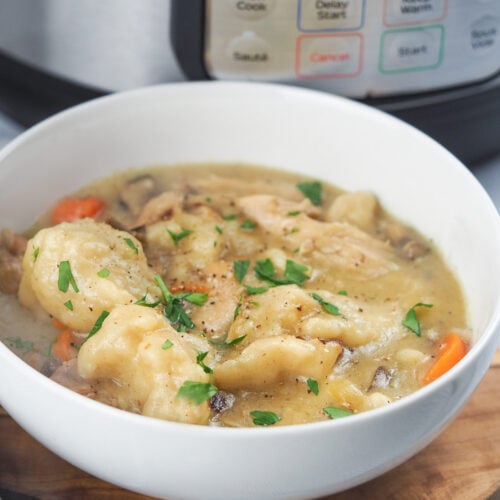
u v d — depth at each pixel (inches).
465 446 21.3
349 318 21.3
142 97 23.9
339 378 20.6
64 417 19.2
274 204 23.2
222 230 22.8
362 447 19.2
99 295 20.9
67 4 24.4
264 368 20.3
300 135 24.3
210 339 21.0
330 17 24.1
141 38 24.5
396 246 23.1
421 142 23.2
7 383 19.7
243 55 24.5
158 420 18.7
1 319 21.5
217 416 20.1
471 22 24.7
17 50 25.3
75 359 20.7
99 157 23.9
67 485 20.7
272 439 18.6
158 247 22.5
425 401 19.3
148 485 19.5
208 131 24.4
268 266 22.2
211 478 19.1
